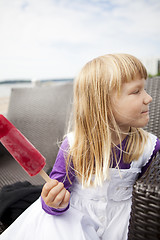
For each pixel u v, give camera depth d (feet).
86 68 3.31
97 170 3.18
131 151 3.32
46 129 6.86
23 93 8.11
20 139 2.28
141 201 2.17
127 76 2.86
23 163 2.32
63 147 3.50
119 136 3.05
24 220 3.26
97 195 3.31
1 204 3.91
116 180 3.31
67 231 2.87
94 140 3.22
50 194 2.43
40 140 6.86
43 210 3.20
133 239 2.26
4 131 2.23
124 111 2.96
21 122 7.66
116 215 3.33
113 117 3.06
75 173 3.42
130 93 2.91
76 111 3.47
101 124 3.12
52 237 2.81
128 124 3.06
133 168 3.36
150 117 5.09
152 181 2.24
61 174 3.34
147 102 2.94
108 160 3.10
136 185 2.22
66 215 3.10
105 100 3.03
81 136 3.36
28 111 7.59
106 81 3.01
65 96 6.78
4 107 14.44
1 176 5.72
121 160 3.33
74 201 3.45
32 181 5.34
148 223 2.15
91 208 3.33
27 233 3.03
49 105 7.13
